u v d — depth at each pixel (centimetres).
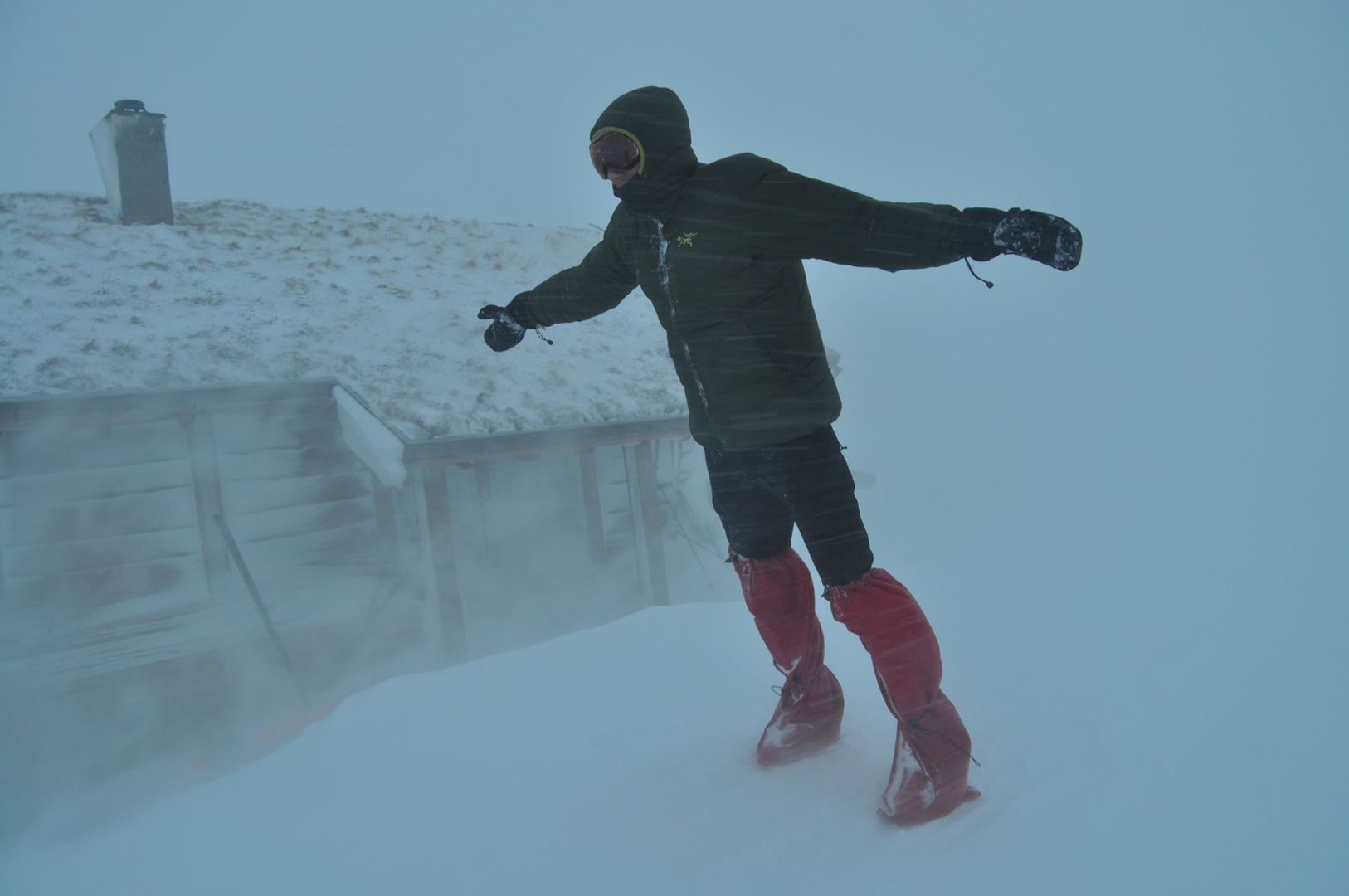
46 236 1126
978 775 155
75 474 852
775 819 149
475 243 1489
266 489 951
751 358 154
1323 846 117
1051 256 118
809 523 156
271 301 1105
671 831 147
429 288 1264
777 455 157
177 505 897
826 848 138
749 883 129
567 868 138
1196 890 112
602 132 148
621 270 188
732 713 200
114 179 1241
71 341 882
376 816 163
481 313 221
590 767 176
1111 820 133
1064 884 118
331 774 184
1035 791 146
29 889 152
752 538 174
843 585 152
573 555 1175
